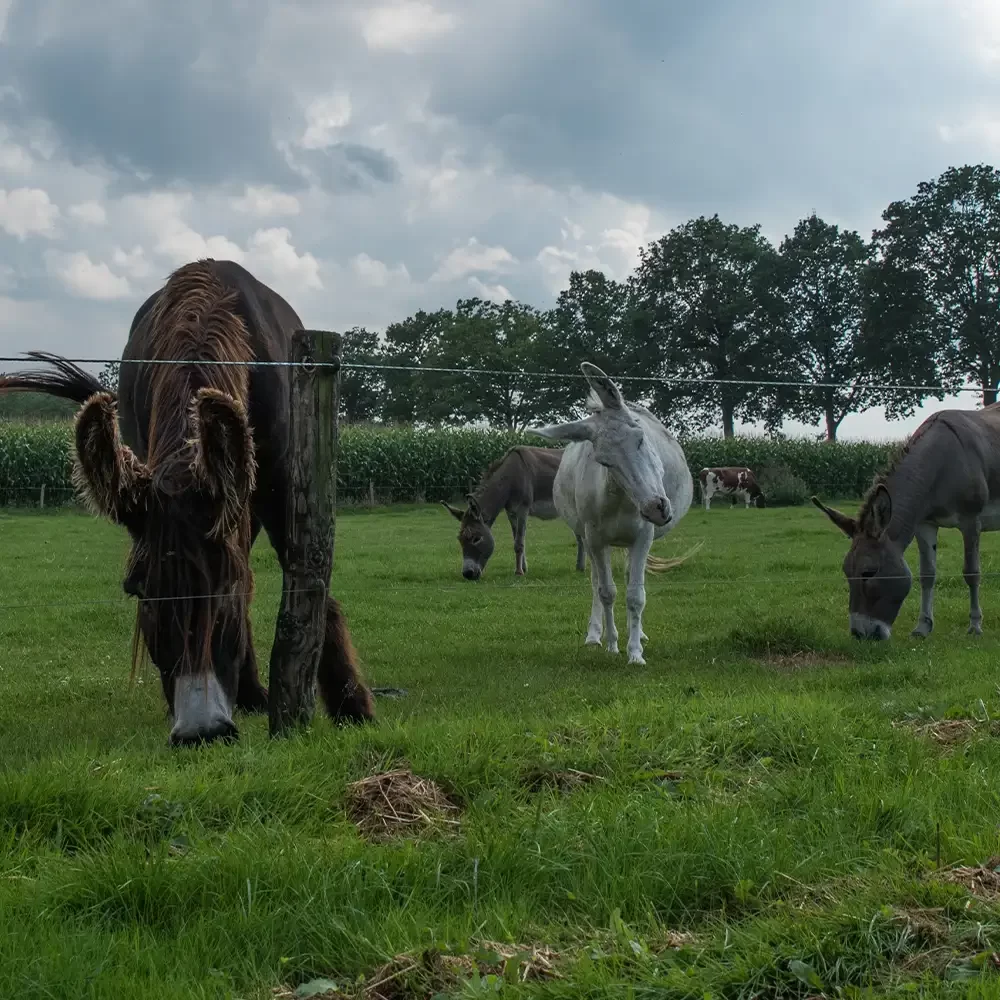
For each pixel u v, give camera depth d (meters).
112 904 3.50
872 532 9.97
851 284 65.25
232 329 5.82
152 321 6.20
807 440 39.47
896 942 3.02
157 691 8.02
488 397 69.50
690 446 38.38
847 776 4.64
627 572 9.37
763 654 9.30
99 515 4.88
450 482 32.72
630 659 8.93
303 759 4.91
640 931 3.28
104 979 3.00
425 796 4.50
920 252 61.22
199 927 3.31
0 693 7.97
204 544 4.89
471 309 79.56
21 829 4.12
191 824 4.14
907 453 10.55
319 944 3.24
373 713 6.22
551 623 11.50
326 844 3.89
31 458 28.77
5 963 3.03
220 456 4.79
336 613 6.16
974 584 10.77
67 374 5.80
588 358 66.38
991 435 10.94
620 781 4.64
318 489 5.71
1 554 17.39
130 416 6.61
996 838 3.77
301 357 5.66
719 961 2.99
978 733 5.34
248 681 7.00
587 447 9.46
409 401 73.38
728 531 22.20
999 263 59.75
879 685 7.55
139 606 5.02
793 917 3.20
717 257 65.94
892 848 3.77
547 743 5.04
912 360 61.09
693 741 5.14
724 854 3.66
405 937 3.18
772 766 4.97
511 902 3.47
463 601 13.18
